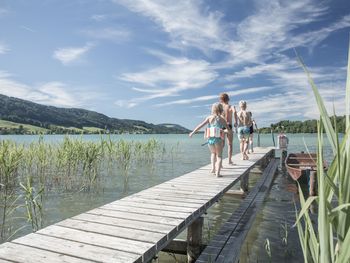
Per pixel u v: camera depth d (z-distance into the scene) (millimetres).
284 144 19234
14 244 3674
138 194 6613
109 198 10023
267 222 7609
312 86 1535
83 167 11438
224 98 10555
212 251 4684
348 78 1488
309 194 10648
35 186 11141
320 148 1556
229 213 8586
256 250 5855
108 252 3469
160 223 4539
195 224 5539
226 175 9062
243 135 12836
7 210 8367
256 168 16844
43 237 3924
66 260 3240
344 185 1433
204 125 8914
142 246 3654
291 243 6160
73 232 4125
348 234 1368
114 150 15516
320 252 1518
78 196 10227
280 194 11141
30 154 11836
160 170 16703
